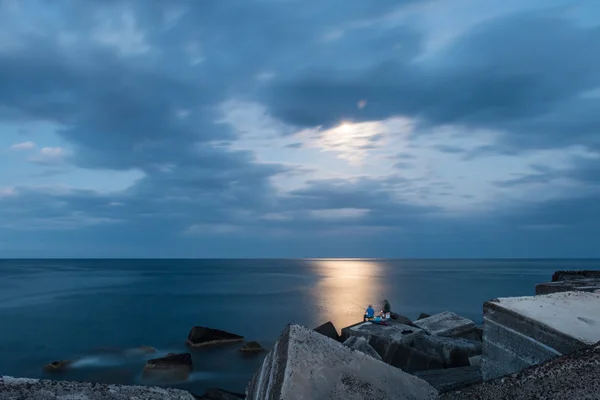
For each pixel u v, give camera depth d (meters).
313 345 4.44
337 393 4.02
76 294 58.91
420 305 47.03
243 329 32.06
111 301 50.53
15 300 51.34
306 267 196.50
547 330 4.76
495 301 5.56
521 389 3.22
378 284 80.81
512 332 5.20
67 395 3.07
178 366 19.61
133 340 27.59
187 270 153.38
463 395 3.46
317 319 36.44
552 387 3.12
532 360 4.91
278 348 4.65
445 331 13.71
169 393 3.52
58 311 41.81
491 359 5.50
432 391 4.46
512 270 159.75
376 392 4.18
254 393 4.73
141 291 64.06
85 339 28.00
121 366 21.05
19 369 21.03
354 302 49.59
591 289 6.37
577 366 3.20
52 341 27.41
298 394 3.85
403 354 12.09
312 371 4.11
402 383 4.41
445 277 108.00
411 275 119.12
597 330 4.64
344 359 4.40
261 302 49.44
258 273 130.75
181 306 45.75
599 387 2.98
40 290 65.12
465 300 52.22
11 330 31.36
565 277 8.69
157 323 34.78
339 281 90.31
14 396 2.89
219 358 22.25
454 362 11.89
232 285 77.44
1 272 125.19
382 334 13.27
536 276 112.69
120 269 158.00
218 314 39.69
